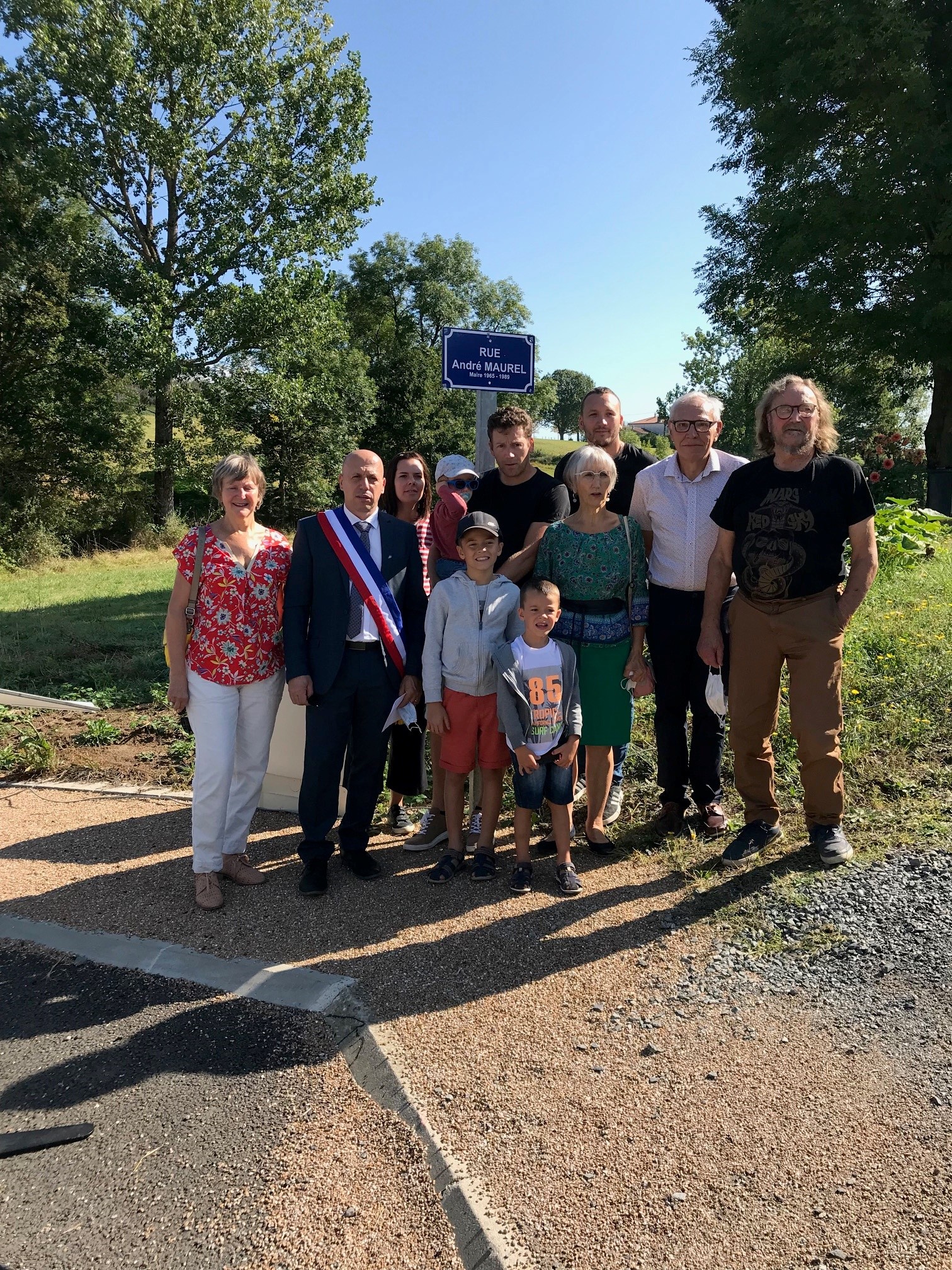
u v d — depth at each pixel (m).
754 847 3.50
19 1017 2.77
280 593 3.66
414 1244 1.85
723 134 19.86
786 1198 1.89
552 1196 1.93
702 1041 2.46
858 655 5.29
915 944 2.79
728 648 3.72
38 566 19.97
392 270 45.50
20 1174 2.09
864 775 4.01
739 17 17.34
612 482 3.62
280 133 25.72
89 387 24.27
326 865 3.66
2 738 5.88
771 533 3.31
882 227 16.11
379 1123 2.21
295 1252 1.84
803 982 2.70
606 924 3.15
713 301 20.44
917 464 15.34
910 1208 1.85
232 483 3.50
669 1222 1.85
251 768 3.71
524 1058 2.42
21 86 22.91
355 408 30.38
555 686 3.42
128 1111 2.30
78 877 3.78
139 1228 1.92
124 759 5.53
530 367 4.95
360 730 3.72
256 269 26.08
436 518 4.24
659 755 4.00
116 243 25.28
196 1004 2.80
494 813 3.68
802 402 3.21
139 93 23.47
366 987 2.82
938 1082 2.22
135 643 9.45
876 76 15.93
